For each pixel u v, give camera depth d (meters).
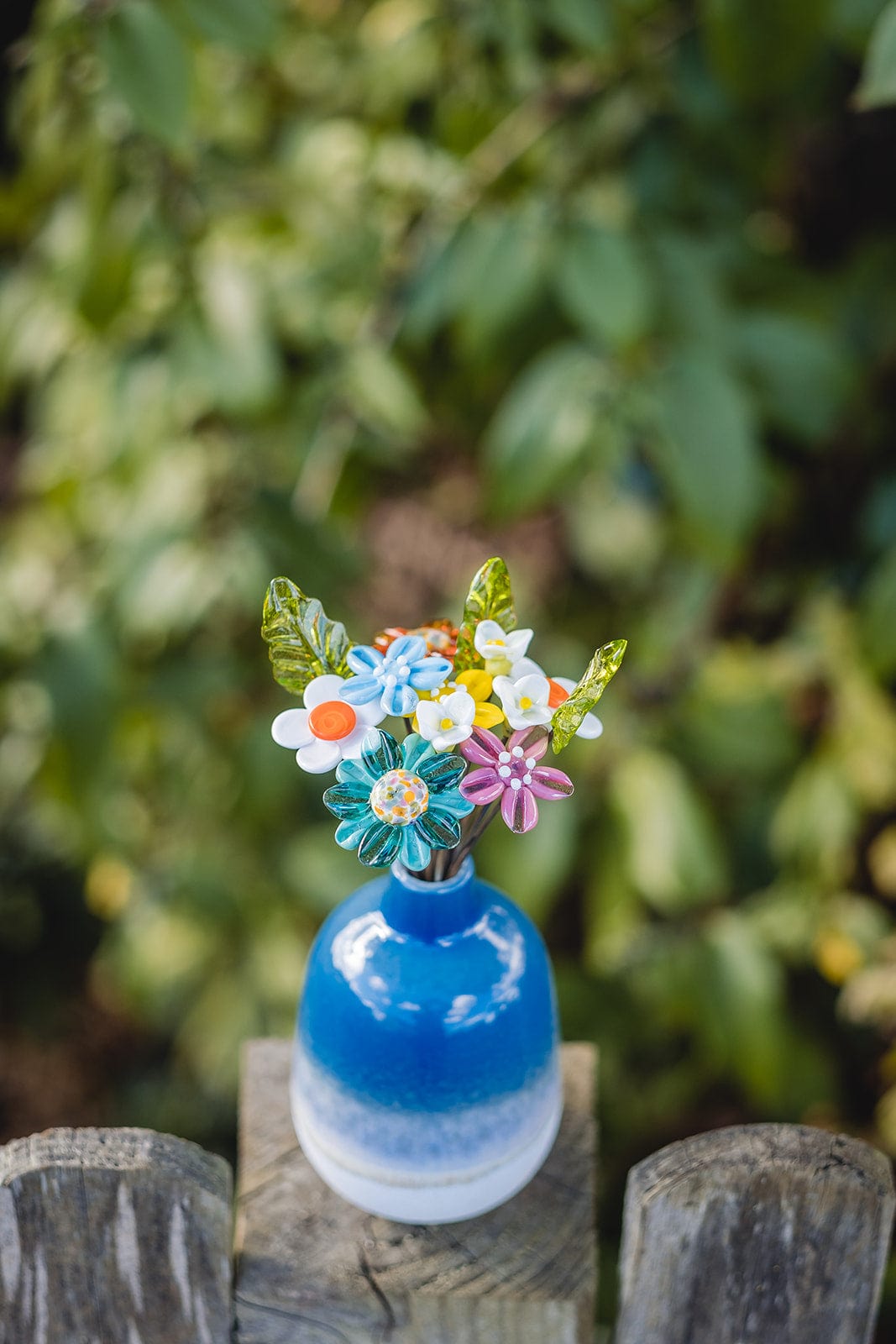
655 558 1.17
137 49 0.73
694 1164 0.51
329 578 1.00
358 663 0.49
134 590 0.96
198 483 0.99
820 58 0.88
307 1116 0.55
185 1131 1.21
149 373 0.90
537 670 0.50
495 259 0.83
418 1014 0.52
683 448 0.80
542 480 0.81
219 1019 1.05
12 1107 1.27
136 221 0.84
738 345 0.86
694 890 0.89
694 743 0.94
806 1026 1.08
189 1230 0.52
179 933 1.07
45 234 0.93
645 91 0.92
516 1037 0.53
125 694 0.98
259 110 1.04
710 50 0.77
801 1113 1.03
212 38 0.74
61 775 0.95
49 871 1.35
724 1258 0.52
